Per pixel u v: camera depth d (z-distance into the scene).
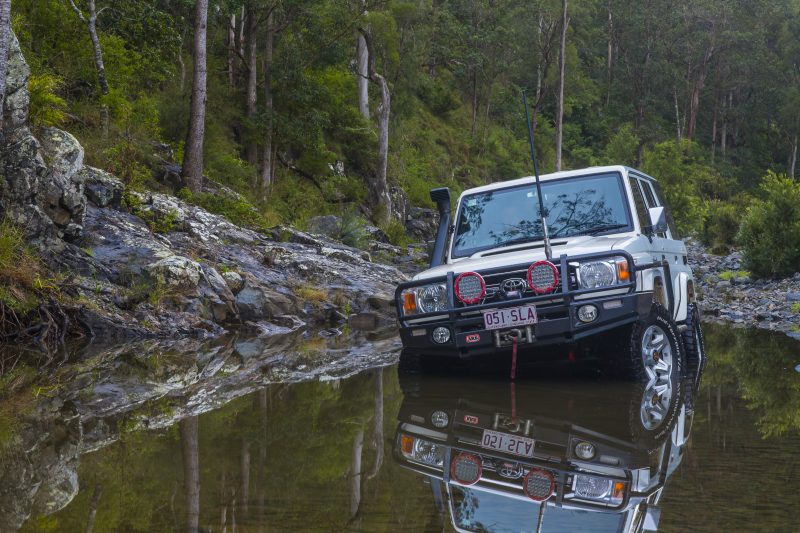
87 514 2.24
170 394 4.77
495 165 52.16
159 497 2.43
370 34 31.83
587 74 83.06
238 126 28.58
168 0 27.72
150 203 12.00
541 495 2.56
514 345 5.32
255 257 11.95
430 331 5.50
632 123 79.19
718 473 2.84
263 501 2.40
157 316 8.63
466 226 6.62
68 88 17.56
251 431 3.64
